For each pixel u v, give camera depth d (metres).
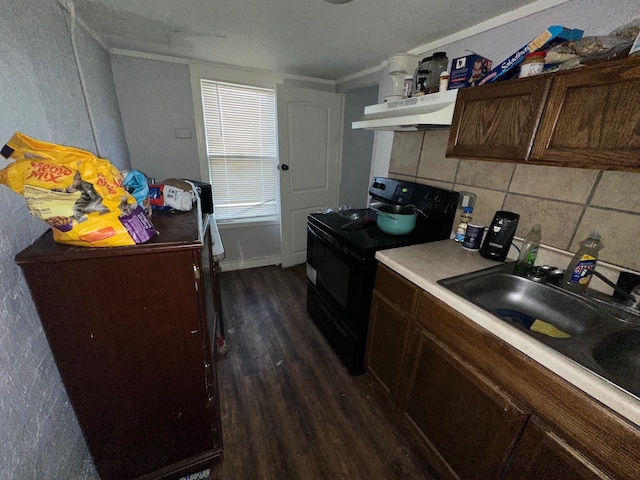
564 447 0.70
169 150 2.36
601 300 0.97
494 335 0.86
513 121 0.97
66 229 0.70
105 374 0.88
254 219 2.95
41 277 0.72
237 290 2.61
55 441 0.84
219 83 2.41
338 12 1.33
